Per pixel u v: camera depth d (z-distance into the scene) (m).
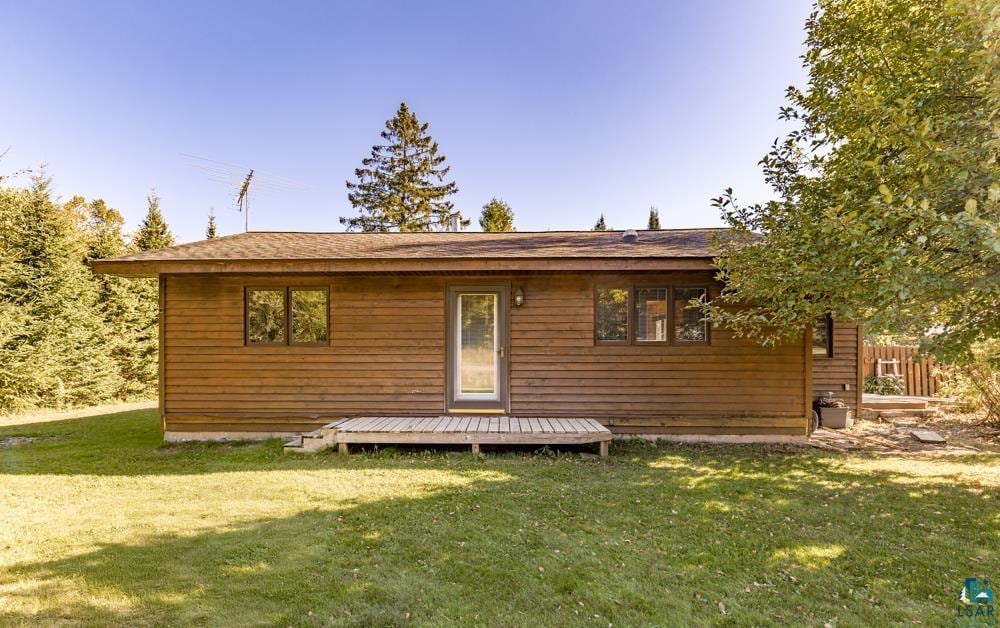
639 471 5.29
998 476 5.13
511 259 6.43
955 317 4.02
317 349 7.17
